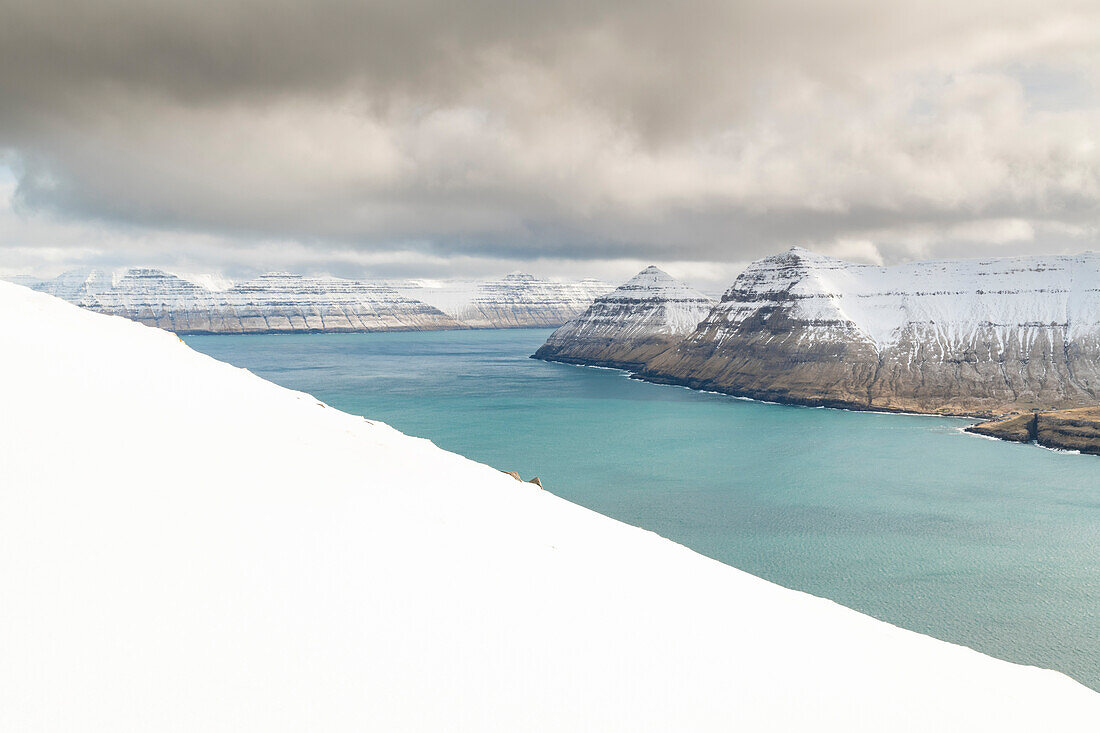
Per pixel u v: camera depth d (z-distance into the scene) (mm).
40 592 10219
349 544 14766
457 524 18672
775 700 14430
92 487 13234
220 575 12039
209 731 8906
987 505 158875
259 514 14727
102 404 17359
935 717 16516
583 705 11875
